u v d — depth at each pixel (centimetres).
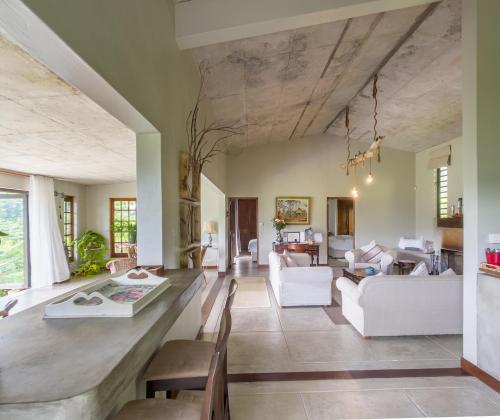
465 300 267
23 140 353
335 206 1122
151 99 221
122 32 173
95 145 380
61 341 108
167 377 153
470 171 260
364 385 243
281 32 333
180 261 297
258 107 546
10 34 114
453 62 439
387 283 329
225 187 773
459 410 210
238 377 256
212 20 279
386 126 720
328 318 403
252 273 740
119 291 167
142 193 243
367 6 266
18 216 609
